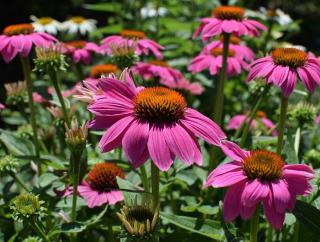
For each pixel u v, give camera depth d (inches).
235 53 37.1
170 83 39.6
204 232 25.3
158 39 48.4
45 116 39.8
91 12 93.4
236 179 23.2
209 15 55.3
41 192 28.8
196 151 23.7
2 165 29.4
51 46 29.4
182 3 56.9
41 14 100.9
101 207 29.4
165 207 32.6
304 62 27.9
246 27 33.1
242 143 30.8
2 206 28.9
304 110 31.8
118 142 23.7
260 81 32.7
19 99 34.4
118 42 36.6
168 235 28.5
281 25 49.9
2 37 32.1
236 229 24.7
